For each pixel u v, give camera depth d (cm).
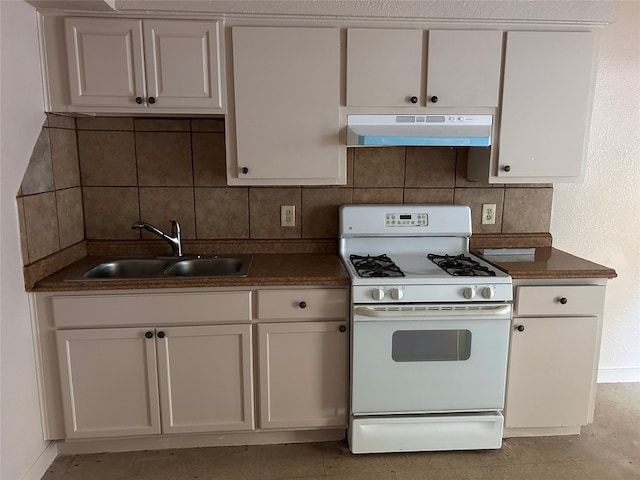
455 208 248
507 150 225
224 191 250
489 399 214
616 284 278
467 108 220
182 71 205
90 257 244
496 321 206
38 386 203
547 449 224
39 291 196
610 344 285
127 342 204
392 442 214
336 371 214
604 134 260
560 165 228
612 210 269
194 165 247
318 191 253
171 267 234
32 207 197
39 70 199
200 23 203
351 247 247
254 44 207
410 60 213
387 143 207
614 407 261
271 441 227
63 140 225
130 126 241
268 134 216
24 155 189
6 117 175
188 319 204
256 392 215
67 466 210
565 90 221
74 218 237
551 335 215
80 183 244
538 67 218
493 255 243
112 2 193
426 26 212
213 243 252
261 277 204
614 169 264
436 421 213
